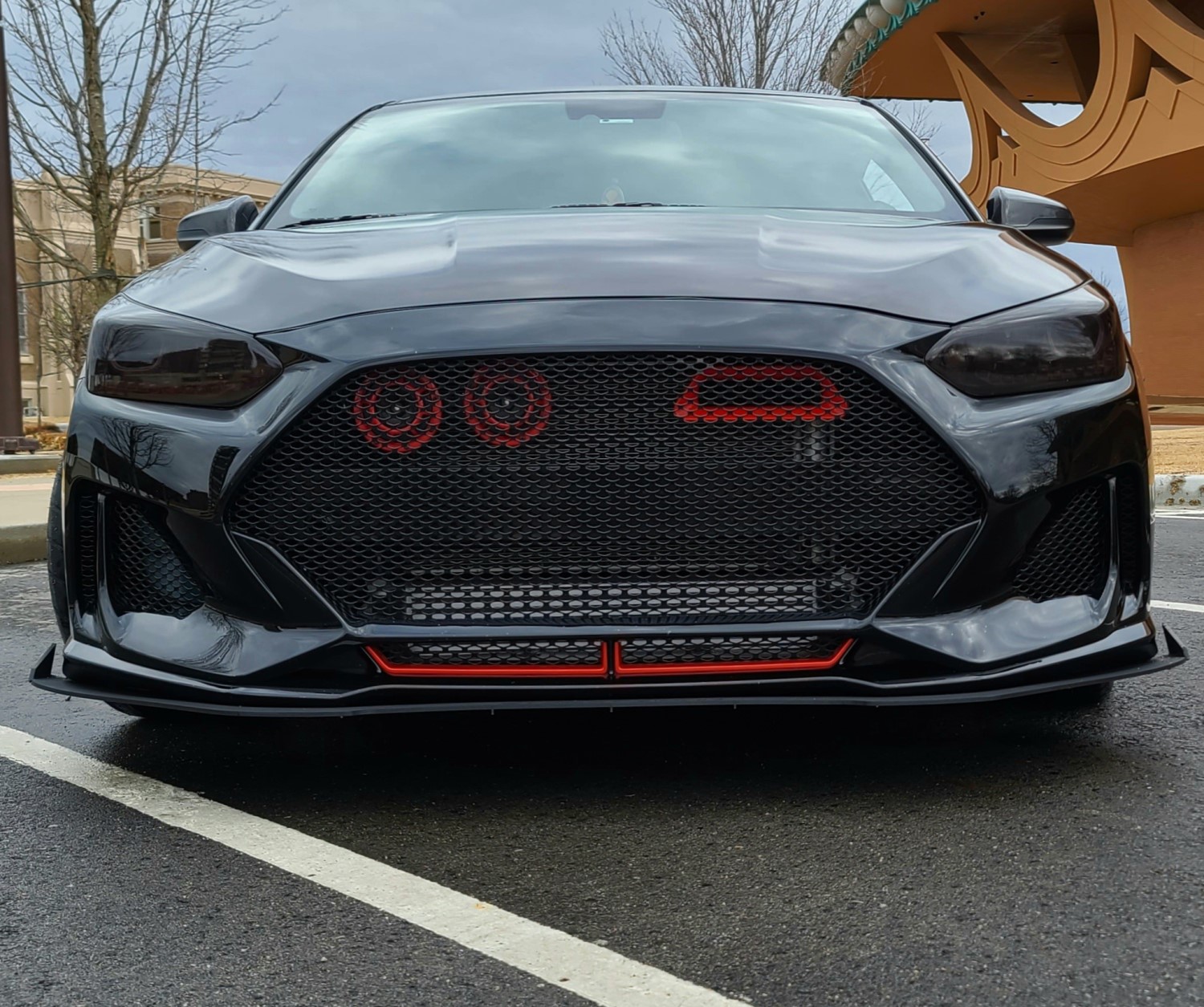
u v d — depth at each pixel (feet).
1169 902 5.23
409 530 6.37
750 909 5.27
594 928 5.12
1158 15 63.82
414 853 5.99
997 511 6.37
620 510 6.35
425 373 6.37
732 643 6.34
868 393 6.39
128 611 6.78
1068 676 6.52
